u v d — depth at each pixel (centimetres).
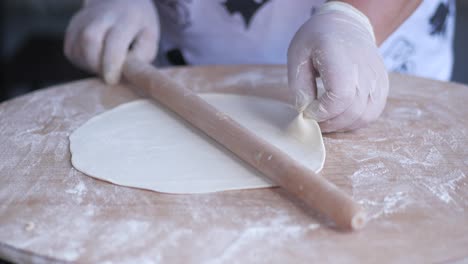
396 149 101
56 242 75
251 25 150
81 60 145
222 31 153
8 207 84
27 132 111
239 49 155
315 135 99
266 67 144
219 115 102
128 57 139
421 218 79
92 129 110
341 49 97
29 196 87
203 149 100
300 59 101
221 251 73
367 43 102
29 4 348
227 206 83
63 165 97
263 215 81
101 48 139
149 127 110
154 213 82
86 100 127
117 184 90
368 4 109
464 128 110
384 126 111
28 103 125
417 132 108
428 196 85
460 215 80
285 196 86
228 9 149
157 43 153
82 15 150
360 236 76
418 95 126
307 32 103
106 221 80
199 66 146
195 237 76
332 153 99
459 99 124
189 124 111
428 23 153
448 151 100
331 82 95
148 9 151
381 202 84
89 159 98
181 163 96
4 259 76
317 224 79
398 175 92
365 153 100
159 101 121
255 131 105
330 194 77
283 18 149
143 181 90
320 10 111
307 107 100
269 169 87
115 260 71
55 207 84
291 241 75
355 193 86
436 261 70
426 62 160
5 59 304
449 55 165
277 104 118
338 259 71
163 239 75
